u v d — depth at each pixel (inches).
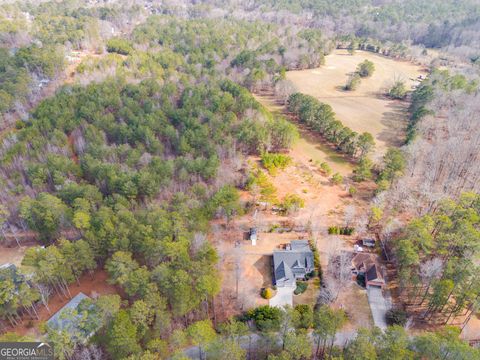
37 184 3280.0
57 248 2608.3
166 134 4111.7
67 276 2459.4
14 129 4443.9
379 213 3132.4
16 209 3142.2
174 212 2760.8
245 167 3961.6
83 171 3550.7
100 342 2076.8
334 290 2596.0
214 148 3853.3
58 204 2874.0
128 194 3134.8
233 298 2588.6
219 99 4638.3
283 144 4377.5
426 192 3444.9
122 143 4106.8
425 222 2842.0
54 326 2123.5
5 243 3078.2
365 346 1855.3
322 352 2187.5
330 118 4704.7
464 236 2662.4
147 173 3218.5
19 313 2449.6
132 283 2246.6
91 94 4694.9
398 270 2760.8
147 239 2514.8
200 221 2837.1
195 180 3447.3
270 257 2930.6
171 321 2289.6
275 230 3186.5
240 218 3312.0
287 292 2632.9
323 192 3713.1
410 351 1878.7
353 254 2918.3
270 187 3686.0
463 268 2369.6
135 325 2065.7
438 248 2706.7
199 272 2331.4
